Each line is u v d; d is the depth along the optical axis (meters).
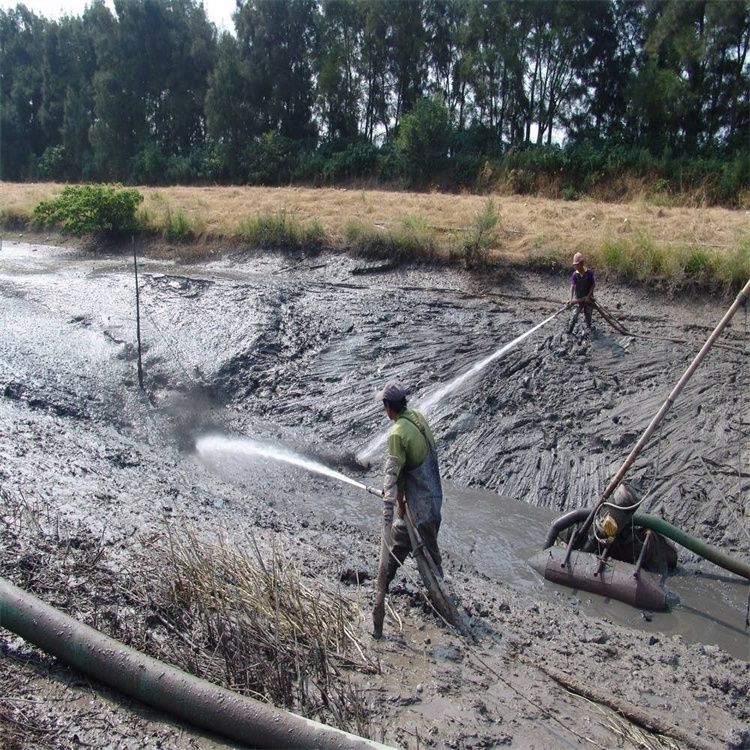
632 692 5.25
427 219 17.88
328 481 9.87
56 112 51.44
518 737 4.41
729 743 4.74
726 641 6.65
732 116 29.53
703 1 28.61
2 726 3.96
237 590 5.30
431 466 5.58
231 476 9.86
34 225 24.25
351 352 12.80
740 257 12.63
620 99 33.44
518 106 35.03
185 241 20.17
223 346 13.37
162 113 46.66
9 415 10.40
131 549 5.96
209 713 4.07
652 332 12.11
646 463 9.50
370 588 6.14
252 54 40.62
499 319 13.20
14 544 5.66
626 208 20.17
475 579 7.27
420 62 38.81
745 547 8.25
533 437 10.26
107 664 4.28
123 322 14.61
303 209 21.00
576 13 31.84
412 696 4.66
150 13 44.50
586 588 7.41
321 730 3.97
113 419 11.41
